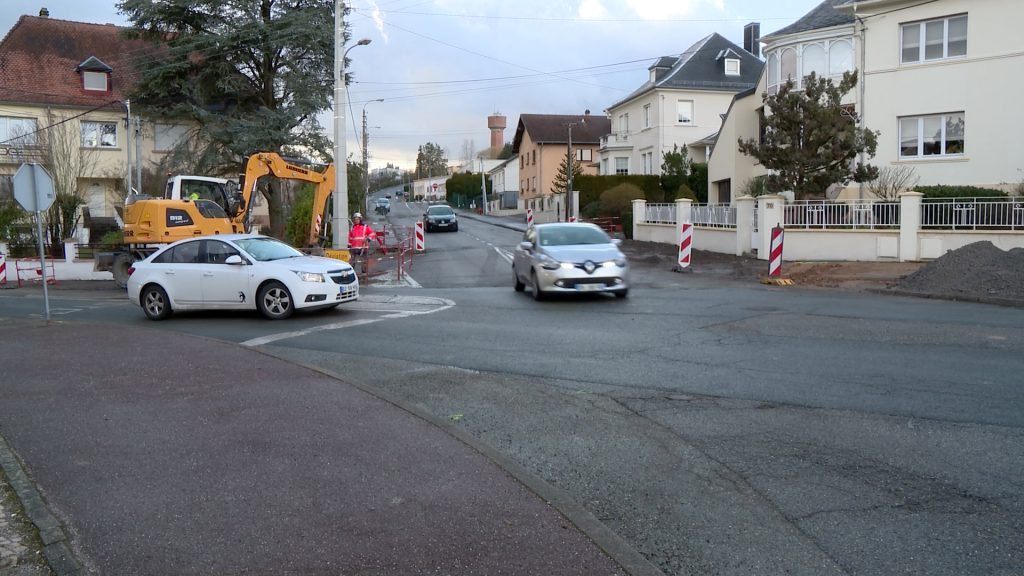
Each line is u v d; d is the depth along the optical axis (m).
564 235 16.66
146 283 14.26
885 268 20.48
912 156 26.78
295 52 33.81
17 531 4.43
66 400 7.42
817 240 23.20
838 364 9.02
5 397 7.57
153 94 33.25
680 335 11.20
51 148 32.88
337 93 22.38
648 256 25.94
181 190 22.17
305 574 3.88
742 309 13.90
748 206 25.53
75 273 27.97
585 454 6.02
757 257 24.75
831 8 30.38
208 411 6.95
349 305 15.59
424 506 4.76
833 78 28.67
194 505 4.79
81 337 11.23
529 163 71.62
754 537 4.50
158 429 6.41
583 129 69.44
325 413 6.86
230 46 31.94
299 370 8.67
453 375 8.82
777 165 24.27
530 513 4.65
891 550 4.30
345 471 5.38
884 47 26.94
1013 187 24.39
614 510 4.93
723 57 49.62
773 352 9.80
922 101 26.33
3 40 39.56
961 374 8.37
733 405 7.33
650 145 50.00
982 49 25.12
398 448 5.89
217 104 34.38
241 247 14.35
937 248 21.03
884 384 7.99
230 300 13.88
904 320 12.28
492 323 12.73
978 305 14.39
